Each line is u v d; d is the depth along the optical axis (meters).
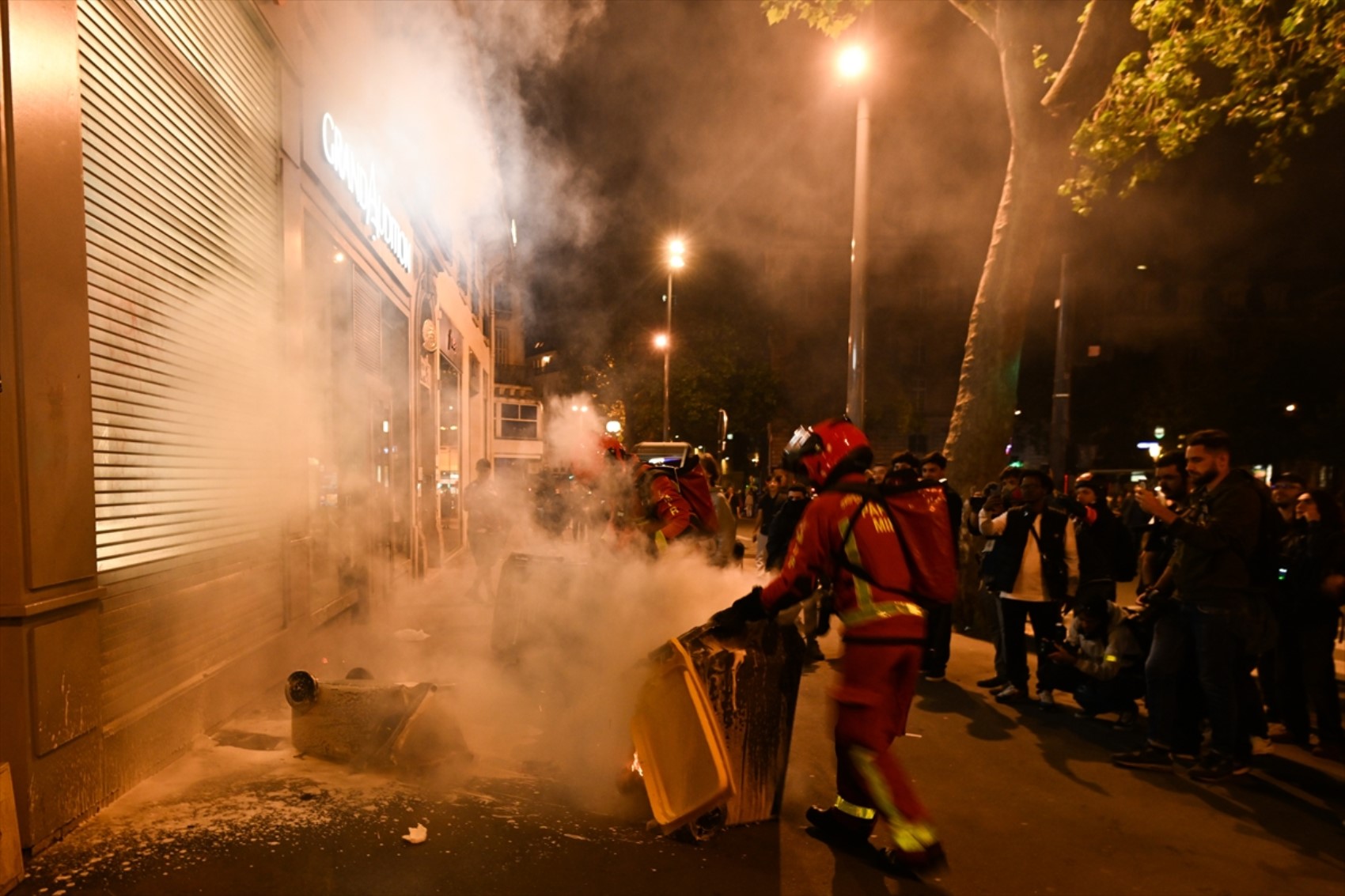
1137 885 3.49
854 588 3.48
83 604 3.36
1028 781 4.72
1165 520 4.73
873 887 3.33
